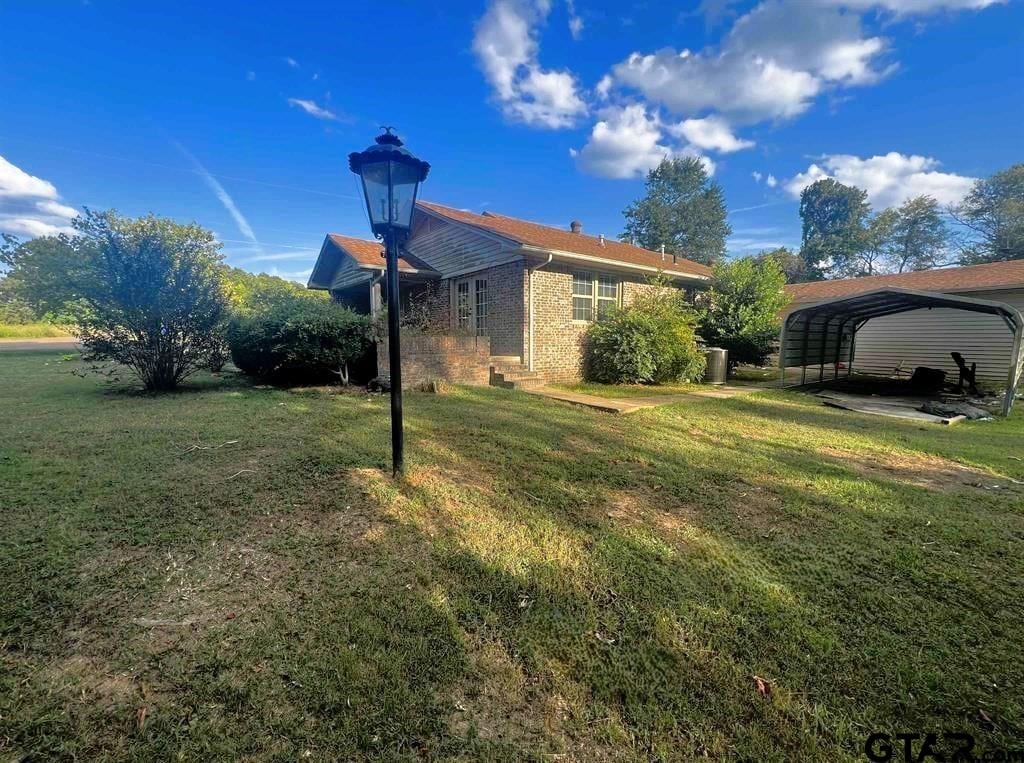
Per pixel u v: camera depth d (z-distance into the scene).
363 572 2.41
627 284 12.21
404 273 11.98
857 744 1.46
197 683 1.66
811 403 8.70
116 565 2.44
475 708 1.58
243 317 10.68
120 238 7.61
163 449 4.49
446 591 2.25
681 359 11.06
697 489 3.71
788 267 42.25
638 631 1.98
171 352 8.32
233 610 2.08
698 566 2.52
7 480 3.61
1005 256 29.67
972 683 1.70
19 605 2.07
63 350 19.98
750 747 1.45
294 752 1.40
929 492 3.74
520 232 12.05
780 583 2.36
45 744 1.41
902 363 13.92
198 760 1.37
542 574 2.41
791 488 3.78
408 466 4.05
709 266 19.69
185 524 2.91
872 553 2.68
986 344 12.45
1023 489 3.84
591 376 11.32
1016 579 2.41
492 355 10.96
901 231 38.59
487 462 4.29
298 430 5.30
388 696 1.61
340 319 9.00
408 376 8.73
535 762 1.39
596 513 3.21
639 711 1.58
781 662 1.80
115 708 1.55
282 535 2.79
